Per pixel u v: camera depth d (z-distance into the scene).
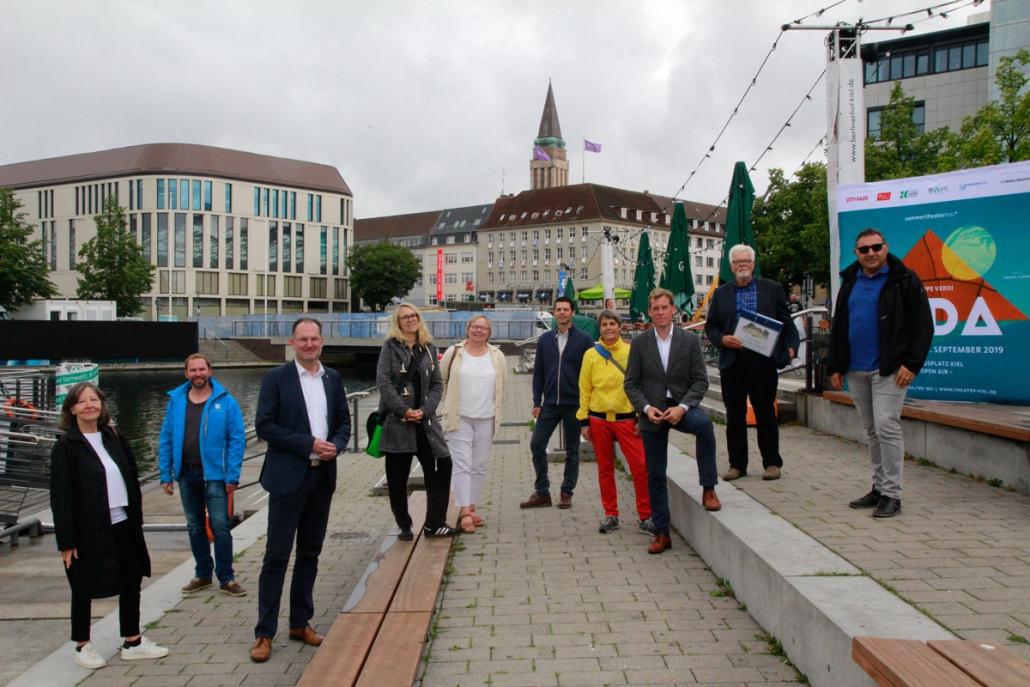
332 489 5.66
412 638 4.81
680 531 7.34
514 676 4.51
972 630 3.65
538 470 8.97
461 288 133.62
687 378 6.50
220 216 103.94
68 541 5.29
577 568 6.50
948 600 4.05
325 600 6.68
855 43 12.10
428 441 7.06
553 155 158.38
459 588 6.10
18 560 9.57
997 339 8.42
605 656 4.72
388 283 113.19
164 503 12.95
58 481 5.32
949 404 8.51
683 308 19.05
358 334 70.31
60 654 5.49
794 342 7.16
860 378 5.99
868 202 9.19
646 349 6.64
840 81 12.14
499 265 127.62
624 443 7.54
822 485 6.91
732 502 6.41
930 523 5.54
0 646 6.29
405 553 6.67
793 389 11.88
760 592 4.96
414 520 7.88
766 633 4.87
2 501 11.82
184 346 43.09
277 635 5.86
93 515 5.36
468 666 4.68
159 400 39.31
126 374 58.31
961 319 8.62
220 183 103.88
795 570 4.59
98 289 69.94
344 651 4.67
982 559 4.70
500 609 5.61
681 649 4.75
